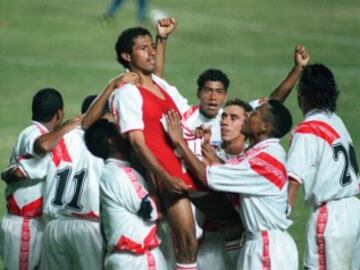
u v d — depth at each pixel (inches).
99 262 932.6
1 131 1830.7
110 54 2573.8
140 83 863.1
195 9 3105.3
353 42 2768.2
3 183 1445.6
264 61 2546.8
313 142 920.9
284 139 1657.2
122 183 850.8
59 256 946.1
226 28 2888.8
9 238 974.4
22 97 2129.7
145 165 831.1
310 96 940.0
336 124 938.7
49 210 943.0
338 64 2507.4
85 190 929.5
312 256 936.3
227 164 850.8
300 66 994.7
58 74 2356.1
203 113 1022.4
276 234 861.2
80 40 2694.4
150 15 2957.7
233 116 924.0
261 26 2928.2
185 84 2271.2
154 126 841.5
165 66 2456.9
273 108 873.5
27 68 2405.3
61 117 989.8
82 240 930.1
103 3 3093.0
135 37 867.4
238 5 3169.3
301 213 1341.0
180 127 841.5
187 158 836.0
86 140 876.0
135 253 852.0
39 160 947.3
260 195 856.9
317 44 2733.8
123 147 864.9
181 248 845.8
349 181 936.3
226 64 2506.2
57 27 2812.5
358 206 943.0
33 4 3034.0
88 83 2273.6
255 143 882.1
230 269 906.1
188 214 841.5
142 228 853.2
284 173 867.4
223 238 903.7
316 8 3154.5
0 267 1054.4
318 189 927.7
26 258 975.6
